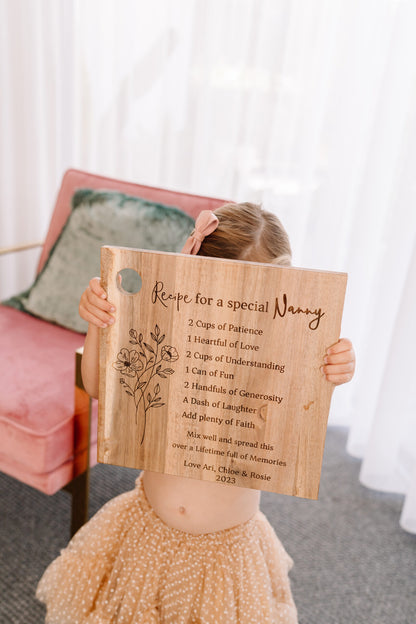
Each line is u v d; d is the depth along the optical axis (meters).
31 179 2.35
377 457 1.83
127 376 0.85
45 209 2.41
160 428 0.88
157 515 1.03
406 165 1.71
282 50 1.87
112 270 0.80
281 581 1.11
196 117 2.05
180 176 2.15
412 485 1.66
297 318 0.77
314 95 1.89
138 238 1.66
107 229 1.70
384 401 1.78
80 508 1.41
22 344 1.62
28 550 1.45
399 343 1.71
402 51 1.68
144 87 2.11
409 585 1.51
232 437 0.86
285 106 1.94
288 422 0.83
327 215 1.95
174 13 1.98
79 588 1.10
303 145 1.94
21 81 2.21
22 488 1.67
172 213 1.65
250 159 2.03
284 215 2.04
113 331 0.83
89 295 0.83
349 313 1.98
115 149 2.21
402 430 1.80
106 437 0.90
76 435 1.34
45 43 2.14
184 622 1.01
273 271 0.76
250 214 0.94
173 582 1.01
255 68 1.92
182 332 0.81
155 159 2.20
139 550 1.03
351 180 1.90
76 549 1.15
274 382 0.81
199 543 1.00
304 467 0.85
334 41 1.84
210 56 1.97
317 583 1.48
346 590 1.47
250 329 0.79
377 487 1.87
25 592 1.34
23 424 1.29
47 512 1.59
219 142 2.07
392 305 1.84
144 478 1.07
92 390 1.10
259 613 1.01
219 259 0.77
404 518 1.69
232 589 1.00
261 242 0.92
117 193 1.75
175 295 0.79
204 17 1.92
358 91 1.81
